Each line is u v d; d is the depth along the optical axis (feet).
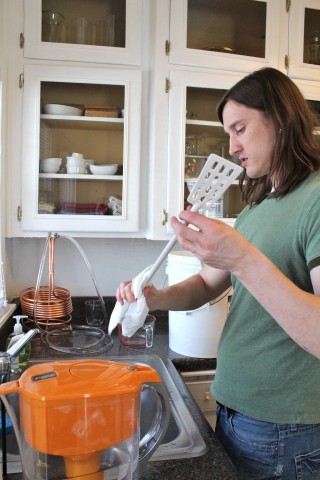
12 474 2.38
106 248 6.10
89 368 2.14
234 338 2.90
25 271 5.90
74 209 5.09
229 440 2.93
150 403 3.23
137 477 2.12
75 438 1.84
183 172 5.06
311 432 2.68
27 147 4.85
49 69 4.83
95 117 5.07
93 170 5.15
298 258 2.52
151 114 5.15
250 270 2.02
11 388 1.95
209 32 5.18
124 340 4.85
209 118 5.22
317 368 2.64
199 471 2.46
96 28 5.08
